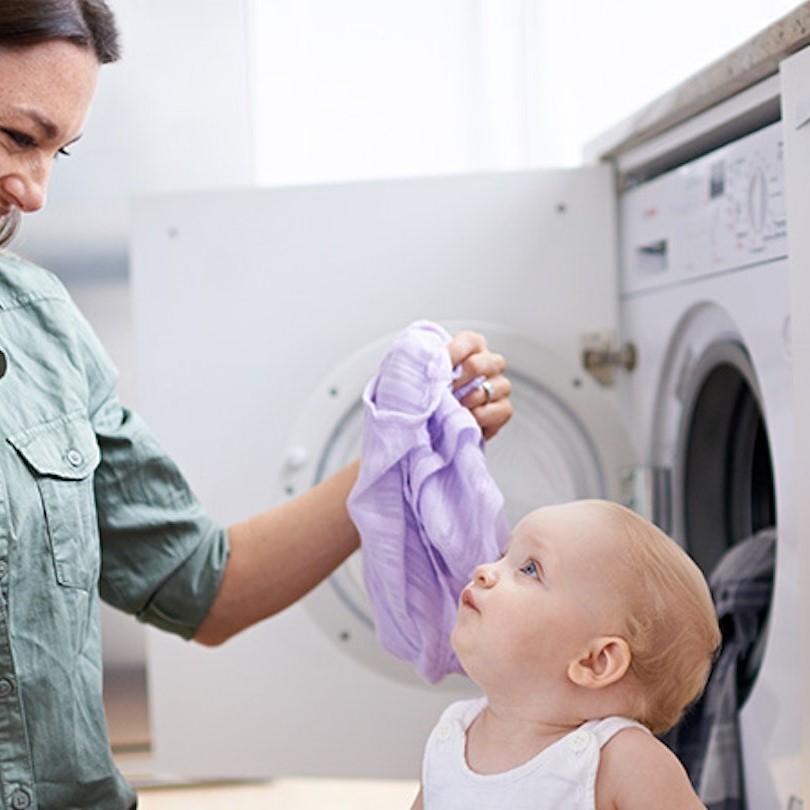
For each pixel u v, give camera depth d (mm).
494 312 2105
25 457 1207
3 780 1164
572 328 2102
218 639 1456
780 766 1544
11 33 1076
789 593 1526
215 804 2307
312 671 2129
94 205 2697
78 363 1322
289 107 2820
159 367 2152
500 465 2086
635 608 1146
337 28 2836
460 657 1201
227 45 2711
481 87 2854
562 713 1164
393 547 1315
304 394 2141
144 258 2154
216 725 2148
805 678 1365
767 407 1594
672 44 2354
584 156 2221
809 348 1346
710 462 1918
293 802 2303
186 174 2723
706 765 1680
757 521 1921
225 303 2145
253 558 1439
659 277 1946
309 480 2121
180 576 1414
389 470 1329
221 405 2146
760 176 1589
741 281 1654
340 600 2104
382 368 1383
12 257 1356
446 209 2113
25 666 1180
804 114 1342
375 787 2387
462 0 2855
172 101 2707
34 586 1196
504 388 1411
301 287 2135
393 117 2855
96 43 1167
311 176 2838
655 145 1934
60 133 1141
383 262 2123
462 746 1214
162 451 1430
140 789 2418
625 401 2094
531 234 2104
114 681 2682
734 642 1706
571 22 2797
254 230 2139
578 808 1118
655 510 1978
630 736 1129
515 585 1179
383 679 2113
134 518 1400
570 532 1182
